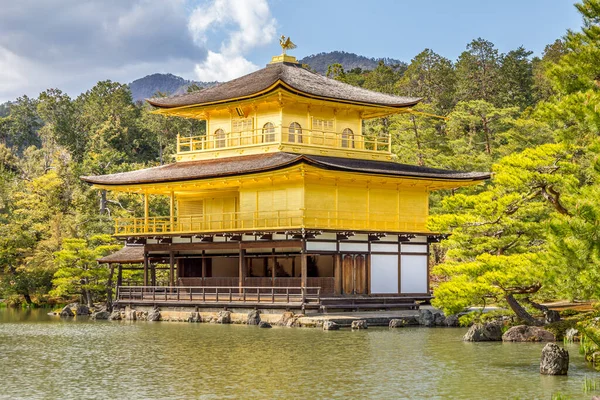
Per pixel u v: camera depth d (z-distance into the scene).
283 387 34.53
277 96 68.12
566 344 45.03
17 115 187.88
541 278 31.02
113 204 107.88
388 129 104.38
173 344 48.97
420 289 69.19
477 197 45.38
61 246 91.50
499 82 132.12
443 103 135.00
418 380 35.56
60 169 107.31
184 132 154.88
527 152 40.78
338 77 123.62
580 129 32.72
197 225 74.69
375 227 66.88
